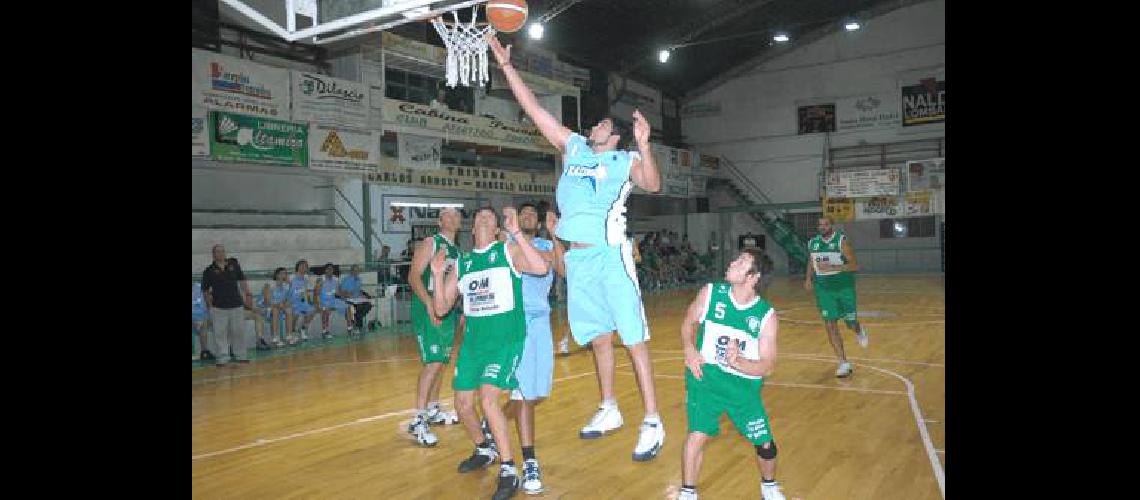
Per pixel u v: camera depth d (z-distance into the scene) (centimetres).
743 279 364
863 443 514
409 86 1741
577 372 860
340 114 1353
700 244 2933
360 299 1322
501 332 418
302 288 1223
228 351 1016
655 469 462
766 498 381
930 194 2403
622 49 2447
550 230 518
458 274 446
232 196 1385
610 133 470
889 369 823
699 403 371
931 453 483
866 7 2666
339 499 421
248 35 1376
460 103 1786
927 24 2602
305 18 598
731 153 2950
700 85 3006
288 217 1470
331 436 575
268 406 705
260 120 1238
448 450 521
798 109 2827
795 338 1114
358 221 1623
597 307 500
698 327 397
